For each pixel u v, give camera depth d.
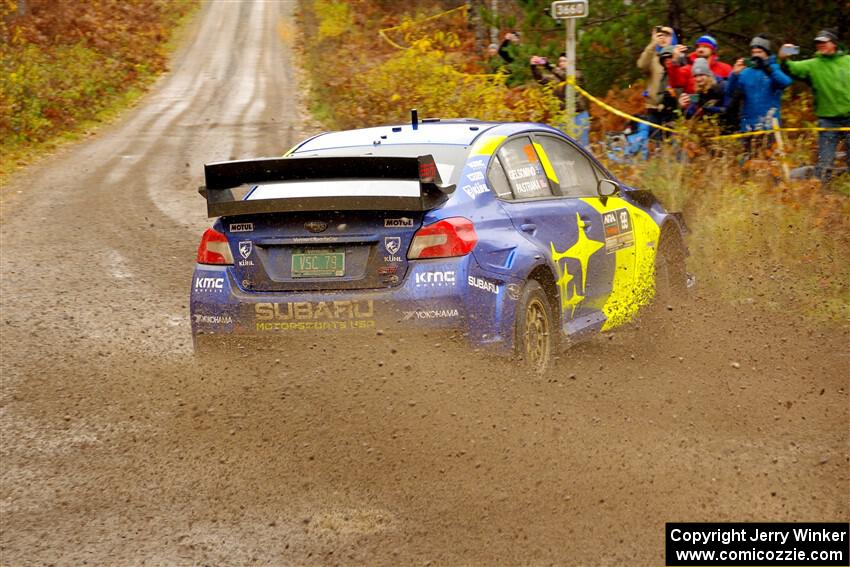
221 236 9.16
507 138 10.24
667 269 12.82
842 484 7.36
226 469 7.83
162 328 13.16
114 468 8.00
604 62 28.19
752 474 7.54
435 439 8.13
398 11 69.94
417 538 6.54
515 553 6.29
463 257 8.66
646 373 10.44
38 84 46.66
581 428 8.46
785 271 14.71
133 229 21.52
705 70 20.48
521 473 7.52
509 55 29.14
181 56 75.06
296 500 7.21
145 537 6.73
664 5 28.45
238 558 6.37
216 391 9.10
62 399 9.90
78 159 35.97
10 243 20.12
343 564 6.23
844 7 26.92
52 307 14.41
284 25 86.19
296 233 8.91
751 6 27.81
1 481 7.81
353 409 8.66
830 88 19.17
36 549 6.59
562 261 10.13
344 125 36.94
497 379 8.84
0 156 35.44
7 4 59.03
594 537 6.49
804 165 19.75
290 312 8.80
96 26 66.00
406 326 8.62
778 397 9.59
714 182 17.48
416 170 8.61
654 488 7.26
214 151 38.03
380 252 8.73
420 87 30.72
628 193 12.22
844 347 11.55
